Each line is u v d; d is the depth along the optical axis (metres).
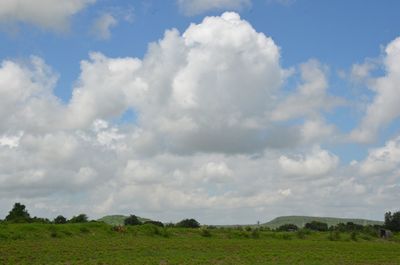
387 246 102.56
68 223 100.38
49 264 52.53
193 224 135.75
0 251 61.22
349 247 93.00
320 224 162.88
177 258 62.00
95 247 69.88
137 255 63.97
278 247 85.56
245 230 121.00
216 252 72.56
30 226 83.94
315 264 62.41
